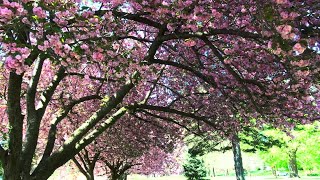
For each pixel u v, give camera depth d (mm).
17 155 6340
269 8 4590
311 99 7934
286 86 7441
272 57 7418
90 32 5422
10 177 6254
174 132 15391
